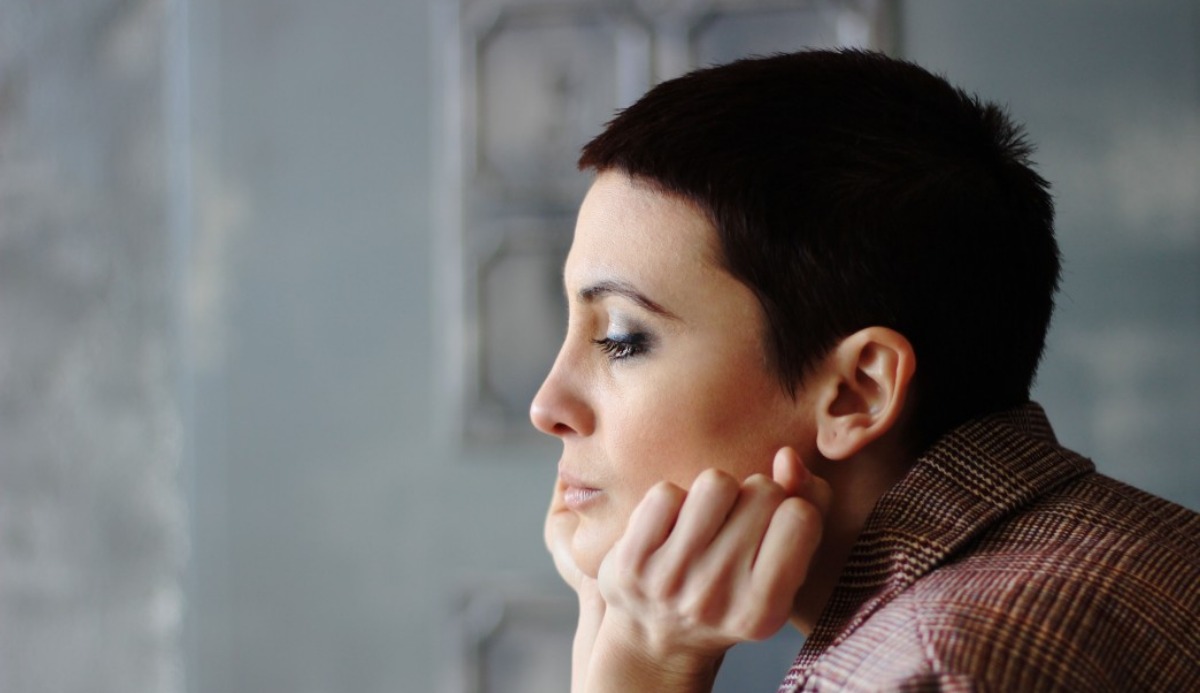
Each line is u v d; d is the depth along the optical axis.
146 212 2.11
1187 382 1.85
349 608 2.04
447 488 2.02
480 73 2.02
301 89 2.08
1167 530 0.62
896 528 0.61
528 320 2.00
